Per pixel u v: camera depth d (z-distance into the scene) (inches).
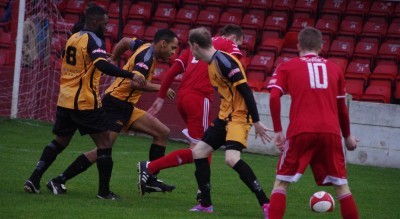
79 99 890.1
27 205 844.6
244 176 842.8
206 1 2142.0
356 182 1232.8
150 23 2123.5
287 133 743.7
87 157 943.0
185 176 1168.8
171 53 948.6
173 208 888.3
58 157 1268.5
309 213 911.7
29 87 1707.7
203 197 874.8
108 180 920.3
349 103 1487.5
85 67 888.9
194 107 984.3
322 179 748.0
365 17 2038.6
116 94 962.7
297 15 2086.6
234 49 967.0
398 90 1768.0
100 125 901.8
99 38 888.9
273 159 1476.4
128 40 998.4
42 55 1740.9
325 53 1918.1
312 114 732.0
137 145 1504.7
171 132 1652.3
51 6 1916.8
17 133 1514.5
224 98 862.5
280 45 1936.5
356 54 1895.9
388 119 1465.3
